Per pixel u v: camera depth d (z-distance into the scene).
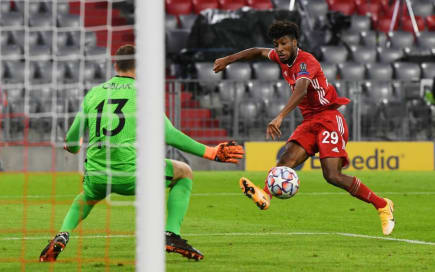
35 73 65.00
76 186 49.53
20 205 37.53
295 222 30.58
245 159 62.78
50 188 48.25
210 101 62.66
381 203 25.80
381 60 72.75
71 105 60.66
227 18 69.69
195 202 39.00
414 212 34.38
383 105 64.44
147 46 13.33
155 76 13.33
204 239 25.31
